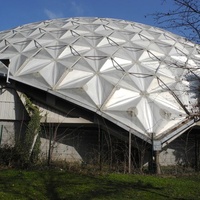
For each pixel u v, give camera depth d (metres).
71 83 17.59
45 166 13.93
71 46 19.92
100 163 14.62
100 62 18.80
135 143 16.16
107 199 9.16
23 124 17.95
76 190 10.08
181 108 17.72
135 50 20.42
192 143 19.09
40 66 18.56
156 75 18.67
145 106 17.14
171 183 12.30
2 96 18.06
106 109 16.73
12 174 11.96
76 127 17.81
